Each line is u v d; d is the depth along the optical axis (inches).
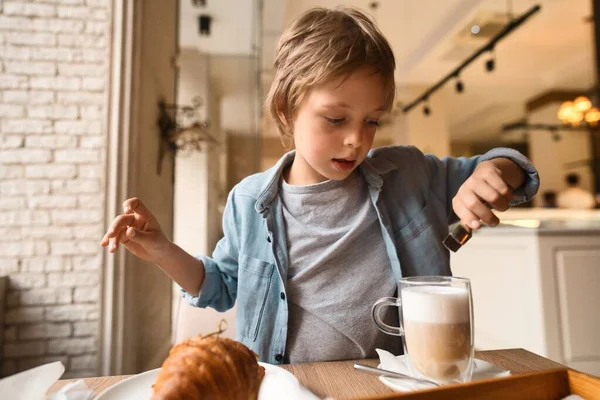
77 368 61.2
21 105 62.1
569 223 85.4
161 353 90.7
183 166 148.0
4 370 59.3
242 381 13.2
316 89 21.9
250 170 172.4
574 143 222.7
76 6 64.1
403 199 29.1
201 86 158.1
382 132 237.8
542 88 217.5
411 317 17.7
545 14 141.3
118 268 63.5
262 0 128.3
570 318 68.2
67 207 62.2
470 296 17.9
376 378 18.6
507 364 20.3
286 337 26.5
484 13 138.5
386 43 24.1
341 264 27.2
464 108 249.9
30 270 61.1
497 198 19.3
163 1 89.4
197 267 27.0
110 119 63.9
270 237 27.2
